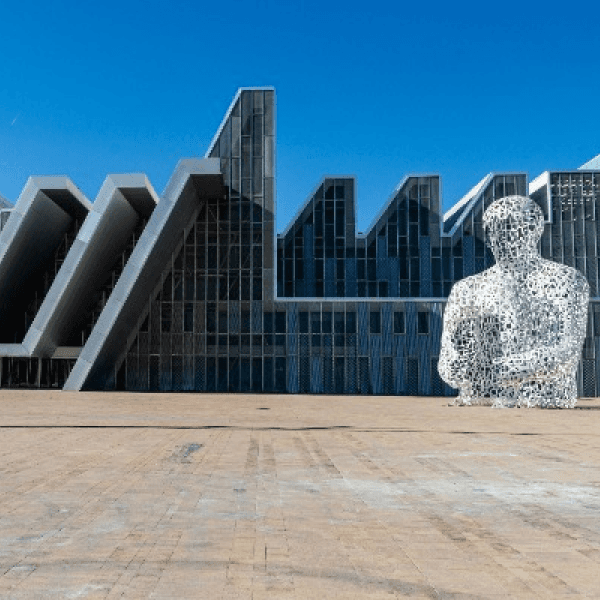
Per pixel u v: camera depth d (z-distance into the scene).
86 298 39.97
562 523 5.88
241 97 40.56
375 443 11.91
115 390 39.06
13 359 40.47
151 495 7.05
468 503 6.72
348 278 41.69
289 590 4.07
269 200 39.97
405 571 4.47
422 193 42.38
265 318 39.41
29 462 9.38
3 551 4.93
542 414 20.09
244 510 6.35
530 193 45.66
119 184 33.81
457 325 24.45
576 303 22.66
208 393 37.47
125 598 3.92
